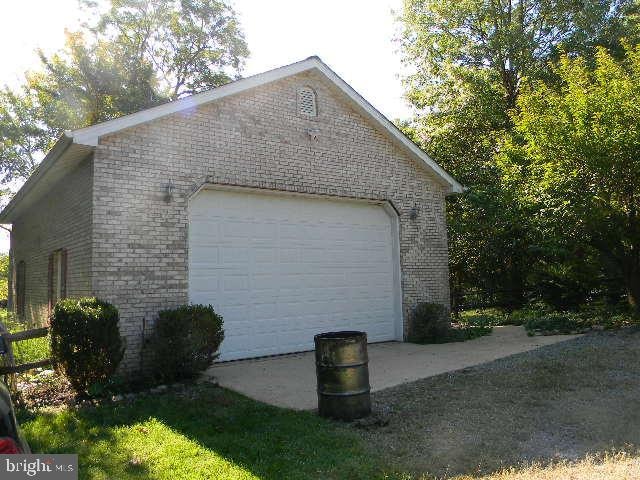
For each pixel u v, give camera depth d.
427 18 24.17
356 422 5.77
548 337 11.57
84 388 7.15
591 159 11.46
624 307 13.80
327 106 11.45
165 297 8.65
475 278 18.31
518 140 16.78
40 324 12.65
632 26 21.58
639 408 5.96
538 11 23.67
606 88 12.09
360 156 11.91
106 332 7.17
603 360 8.36
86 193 8.46
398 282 12.48
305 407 6.49
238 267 9.88
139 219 8.50
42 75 28.22
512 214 14.76
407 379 7.83
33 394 7.33
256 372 8.66
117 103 27.89
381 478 4.33
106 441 5.33
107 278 8.09
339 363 5.95
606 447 4.87
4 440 2.56
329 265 11.37
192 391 7.34
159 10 29.39
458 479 4.27
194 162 9.22
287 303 10.55
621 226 12.02
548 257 14.98
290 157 10.61
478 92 21.31
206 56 30.81
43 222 12.61
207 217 9.55
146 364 8.27
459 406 6.32
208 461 4.74
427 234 13.15
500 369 8.18
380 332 12.15
